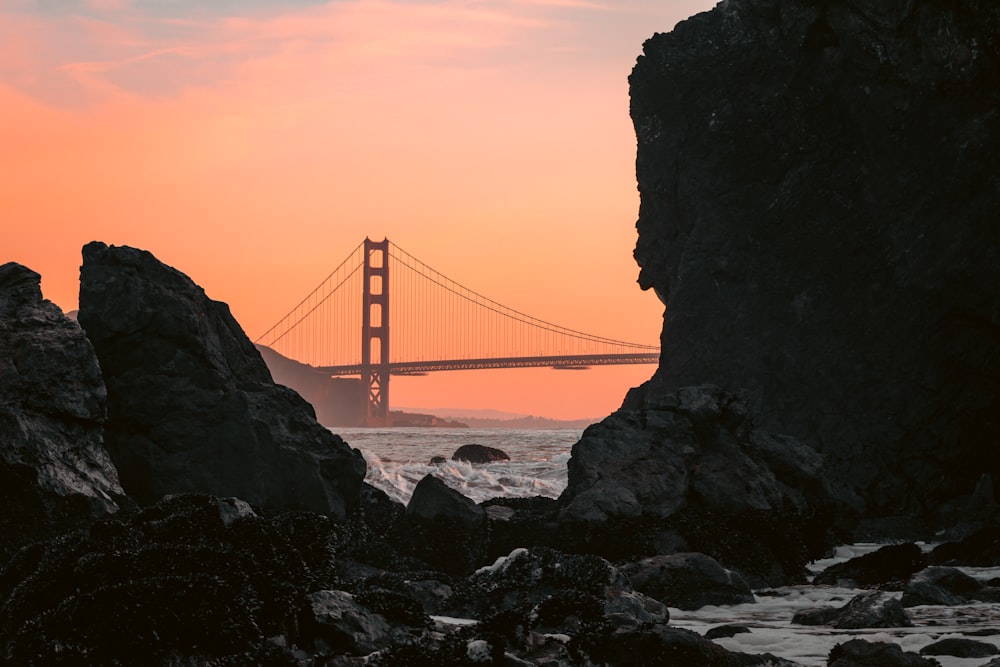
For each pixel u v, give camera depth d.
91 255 23.81
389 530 22.53
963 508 41.94
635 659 11.97
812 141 49.62
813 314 49.09
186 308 23.55
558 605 13.65
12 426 19.81
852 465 45.88
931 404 45.25
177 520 13.69
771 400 49.28
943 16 44.47
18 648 10.02
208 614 10.54
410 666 11.30
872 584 22.27
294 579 12.98
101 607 10.30
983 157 44.34
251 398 23.61
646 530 23.53
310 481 22.72
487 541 22.33
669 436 25.92
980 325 44.69
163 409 23.00
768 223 50.84
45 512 19.53
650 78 54.19
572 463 25.55
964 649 13.23
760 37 51.16
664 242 55.66
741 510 24.19
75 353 21.20
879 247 47.38
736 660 12.15
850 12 47.09
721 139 52.44
